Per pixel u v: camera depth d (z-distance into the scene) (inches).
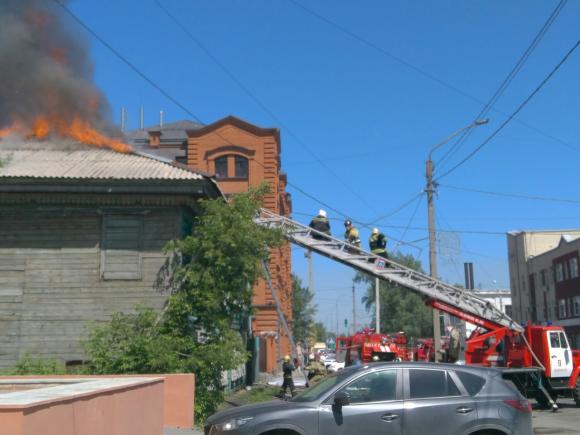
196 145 1544.0
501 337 866.1
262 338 1411.2
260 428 326.0
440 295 868.0
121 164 687.7
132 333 569.3
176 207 651.5
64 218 655.8
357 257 855.7
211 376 572.4
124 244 648.4
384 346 1058.1
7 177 625.6
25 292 644.7
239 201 616.7
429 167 1000.9
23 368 574.9
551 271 2217.0
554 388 816.3
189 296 586.6
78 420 268.7
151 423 388.2
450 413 336.5
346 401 330.0
